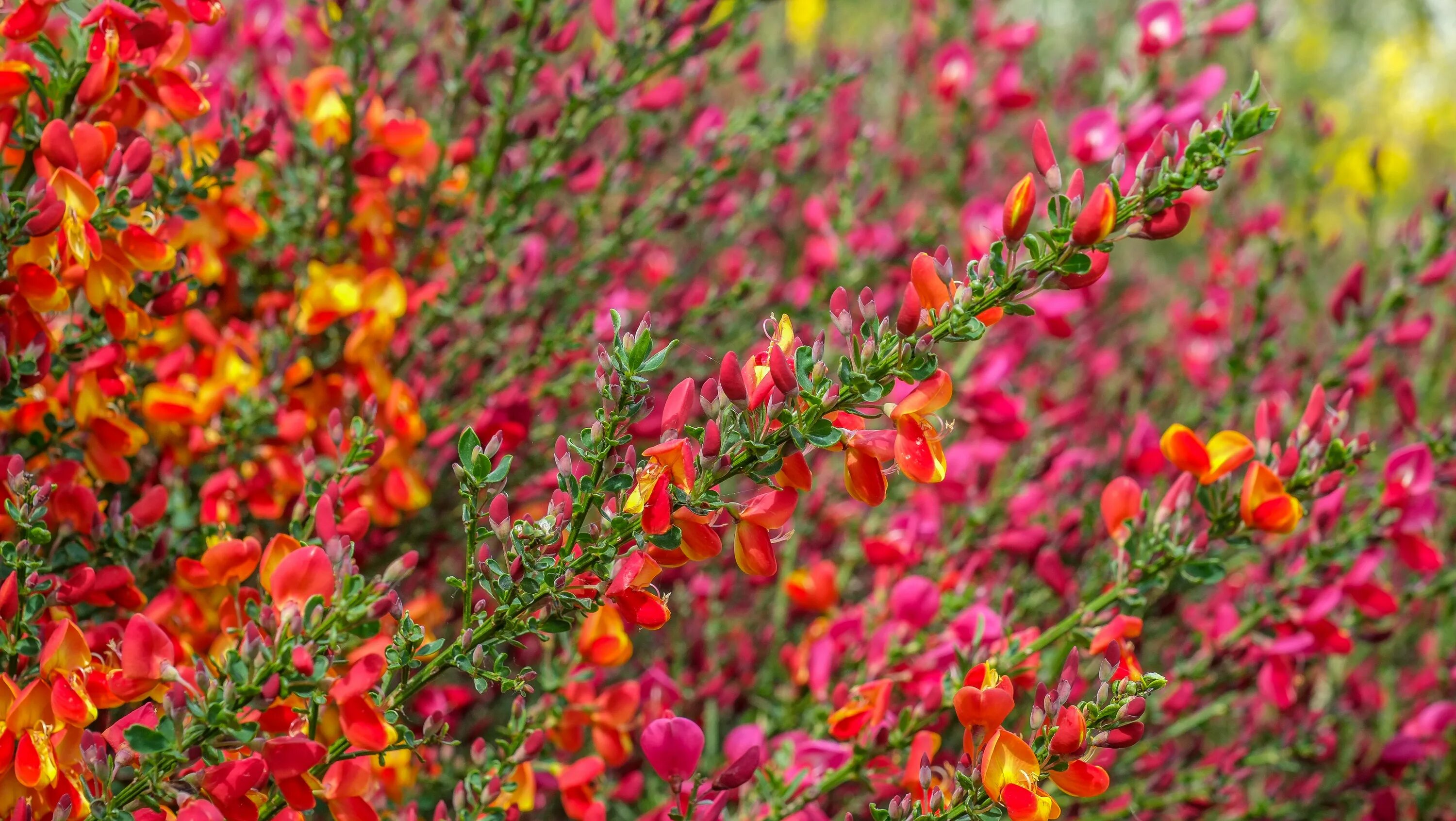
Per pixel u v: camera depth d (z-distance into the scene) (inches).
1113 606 30.8
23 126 29.1
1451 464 35.4
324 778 27.1
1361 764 41.6
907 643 32.6
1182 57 56.1
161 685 27.1
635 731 33.3
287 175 34.9
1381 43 164.7
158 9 29.4
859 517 43.8
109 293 28.6
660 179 51.9
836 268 44.7
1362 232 101.8
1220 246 56.6
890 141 60.7
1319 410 30.2
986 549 36.5
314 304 32.8
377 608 26.3
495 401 35.3
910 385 26.9
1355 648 48.8
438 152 35.4
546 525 26.2
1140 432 35.7
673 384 40.5
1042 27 71.4
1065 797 36.9
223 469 32.5
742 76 54.7
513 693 39.6
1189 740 42.6
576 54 52.9
